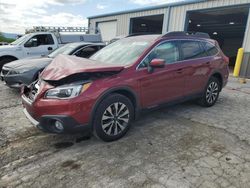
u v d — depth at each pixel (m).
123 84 3.40
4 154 3.12
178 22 14.56
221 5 12.22
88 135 3.70
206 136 3.73
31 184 2.49
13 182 2.53
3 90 6.55
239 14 15.73
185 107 5.30
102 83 3.21
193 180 2.58
